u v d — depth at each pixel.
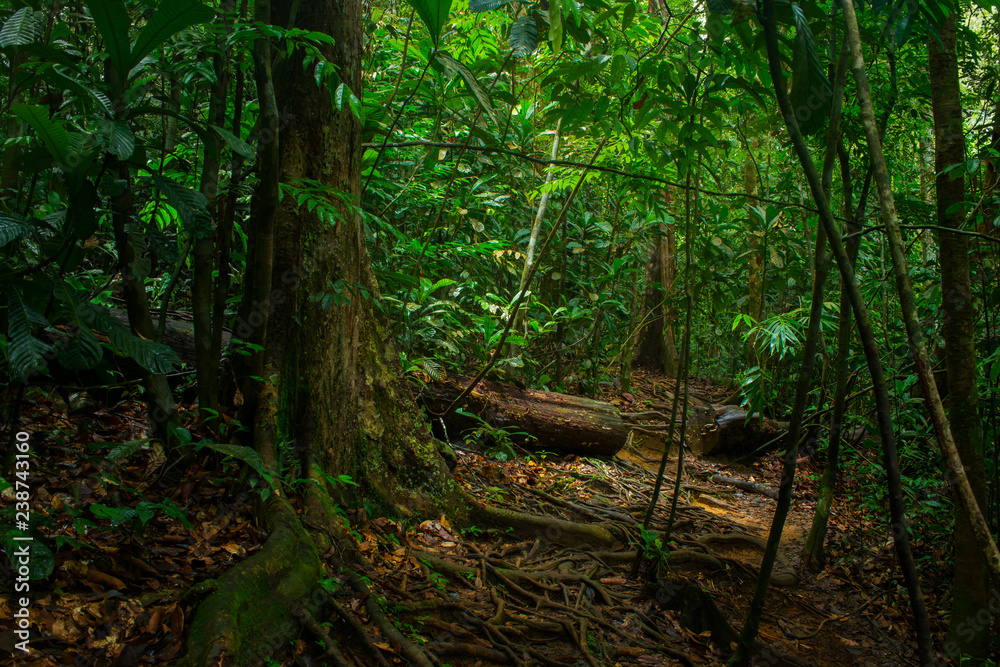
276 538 2.44
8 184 2.73
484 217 6.00
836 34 2.42
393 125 3.74
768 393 7.32
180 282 4.43
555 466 5.43
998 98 4.07
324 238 3.30
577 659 2.75
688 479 6.39
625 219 7.84
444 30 4.35
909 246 4.95
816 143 3.89
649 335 10.33
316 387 3.25
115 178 2.14
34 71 2.01
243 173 3.01
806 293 8.05
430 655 2.38
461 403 5.06
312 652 2.20
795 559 4.63
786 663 3.23
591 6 3.15
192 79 2.92
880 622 3.84
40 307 1.97
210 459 2.90
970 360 2.95
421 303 5.12
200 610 1.96
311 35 2.48
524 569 3.40
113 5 1.88
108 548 2.20
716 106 3.07
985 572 2.94
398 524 3.35
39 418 2.97
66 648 1.76
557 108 3.49
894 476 1.72
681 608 3.39
